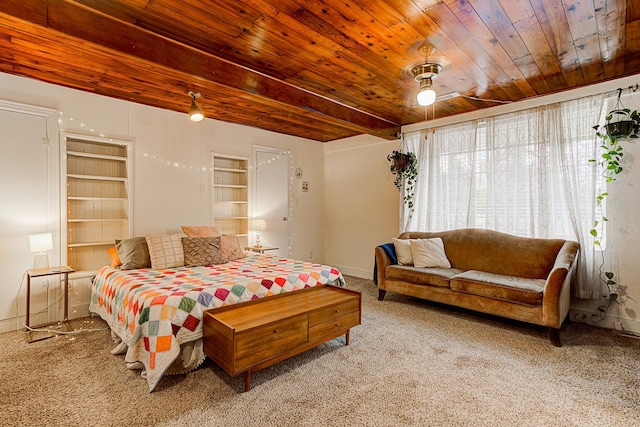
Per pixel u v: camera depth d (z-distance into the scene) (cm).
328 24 222
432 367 238
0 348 268
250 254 441
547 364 242
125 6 201
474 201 411
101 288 321
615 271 316
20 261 318
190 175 443
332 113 383
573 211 335
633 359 250
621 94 312
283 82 327
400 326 321
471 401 195
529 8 203
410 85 332
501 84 329
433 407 189
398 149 510
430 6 201
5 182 310
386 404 192
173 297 229
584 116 332
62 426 171
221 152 476
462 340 287
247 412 184
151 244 346
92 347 270
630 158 309
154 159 410
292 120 476
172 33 235
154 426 171
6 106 309
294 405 191
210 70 272
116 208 401
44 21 195
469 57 270
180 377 222
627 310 310
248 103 397
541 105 359
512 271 351
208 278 289
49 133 334
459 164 426
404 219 482
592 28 226
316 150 619
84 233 376
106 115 372
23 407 187
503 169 387
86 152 378
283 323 224
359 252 572
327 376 225
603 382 217
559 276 274
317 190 620
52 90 336
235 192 518
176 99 383
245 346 203
